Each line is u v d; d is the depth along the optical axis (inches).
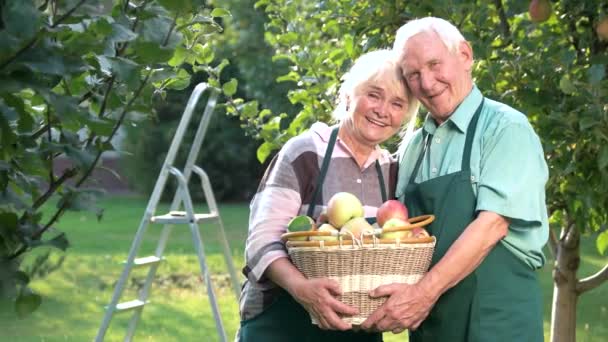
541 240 106.0
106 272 380.2
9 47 54.6
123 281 195.3
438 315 107.3
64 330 276.8
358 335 113.9
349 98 111.5
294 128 177.0
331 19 185.3
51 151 63.5
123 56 66.2
